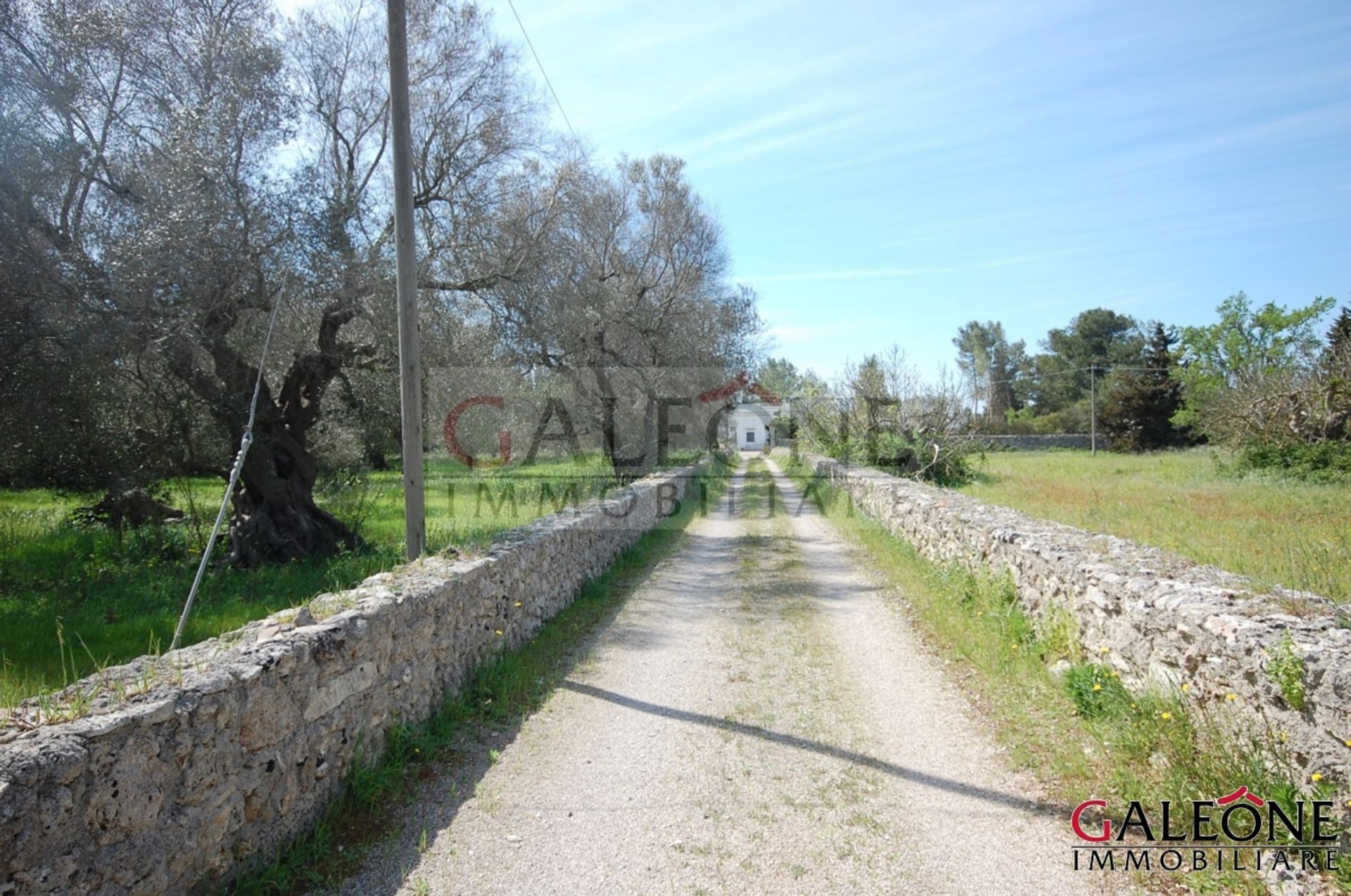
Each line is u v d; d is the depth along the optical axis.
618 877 3.17
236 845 2.98
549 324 12.92
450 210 10.91
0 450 8.55
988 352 79.38
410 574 5.34
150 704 2.66
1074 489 15.55
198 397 9.15
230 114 8.23
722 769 4.20
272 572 9.08
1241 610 3.65
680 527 14.71
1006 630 6.17
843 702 5.21
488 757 4.38
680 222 22.39
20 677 5.09
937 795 3.83
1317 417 17.73
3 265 6.93
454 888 3.09
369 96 10.48
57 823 2.27
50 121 7.84
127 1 8.19
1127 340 67.38
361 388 11.34
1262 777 3.12
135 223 7.72
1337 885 2.70
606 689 5.61
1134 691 4.36
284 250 8.50
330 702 3.63
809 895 3.03
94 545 10.49
